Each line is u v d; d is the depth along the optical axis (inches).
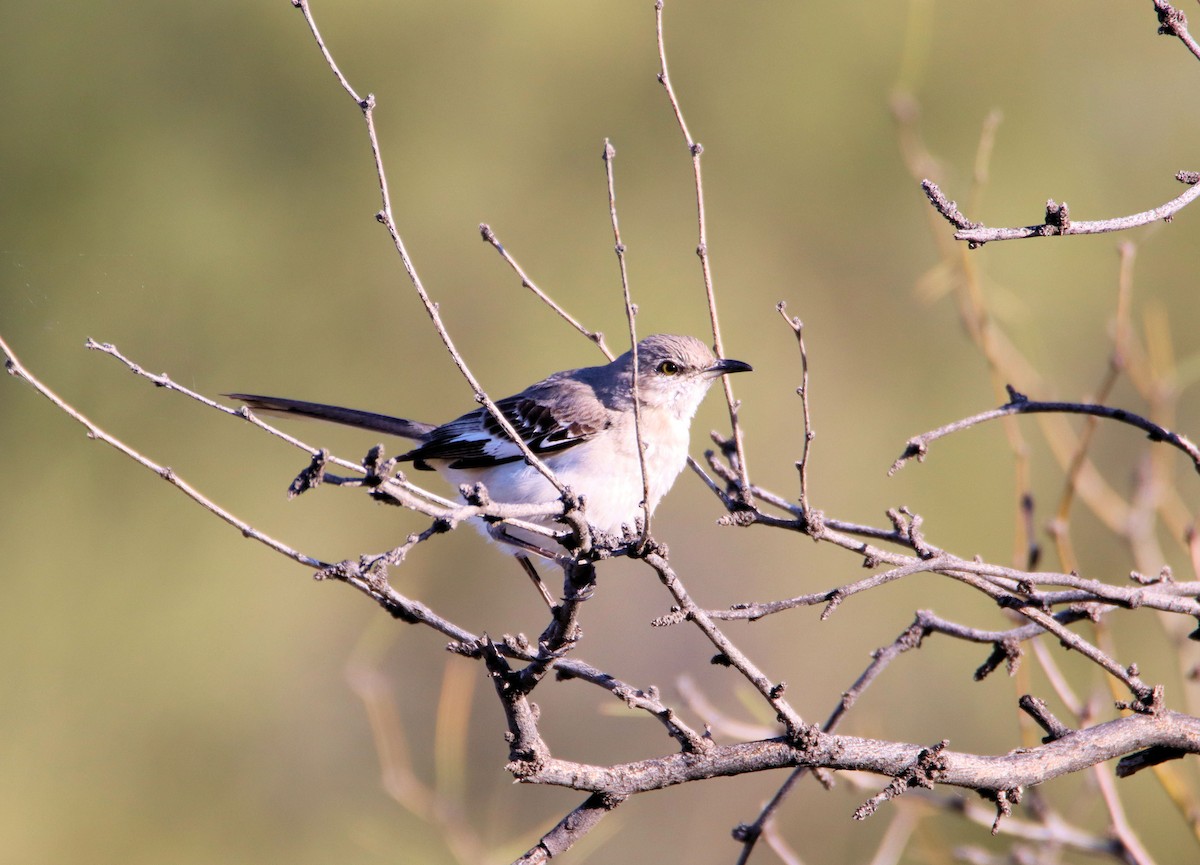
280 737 557.6
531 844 476.4
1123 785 474.9
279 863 534.3
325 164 652.7
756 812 498.6
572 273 649.0
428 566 587.8
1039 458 579.5
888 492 606.9
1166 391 326.6
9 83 633.6
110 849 530.0
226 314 625.3
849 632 560.7
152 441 593.3
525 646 191.6
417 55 655.8
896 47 661.9
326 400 625.9
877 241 652.1
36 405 581.0
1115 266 589.9
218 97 650.8
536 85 661.9
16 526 568.1
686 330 640.4
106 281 616.1
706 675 563.2
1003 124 634.8
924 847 335.0
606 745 551.5
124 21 646.5
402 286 642.8
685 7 666.8
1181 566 466.6
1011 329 442.0
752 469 614.9
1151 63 625.9
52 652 558.6
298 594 581.6
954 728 527.5
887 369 633.6
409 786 359.9
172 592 573.0
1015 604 205.9
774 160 665.0
